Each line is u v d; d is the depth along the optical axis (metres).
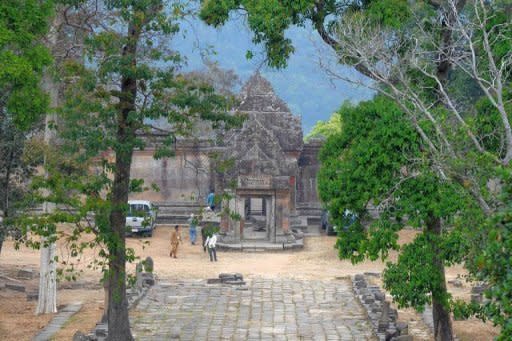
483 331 32.38
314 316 34.62
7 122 32.62
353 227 26.83
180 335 31.11
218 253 53.41
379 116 26.73
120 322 27.80
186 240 58.00
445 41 29.59
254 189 55.50
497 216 15.35
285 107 64.62
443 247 25.42
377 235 25.84
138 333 31.34
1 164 33.50
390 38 29.92
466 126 23.59
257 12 30.05
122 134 26.98
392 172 26.08
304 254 53.28
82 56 28.59
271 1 30.00
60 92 33.78
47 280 35.47
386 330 30.05
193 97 26.77
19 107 25.41
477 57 29.81
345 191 26.34
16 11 25.02
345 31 28.50
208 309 35.94
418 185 25.44
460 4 28.97
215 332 31.66
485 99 26.83
